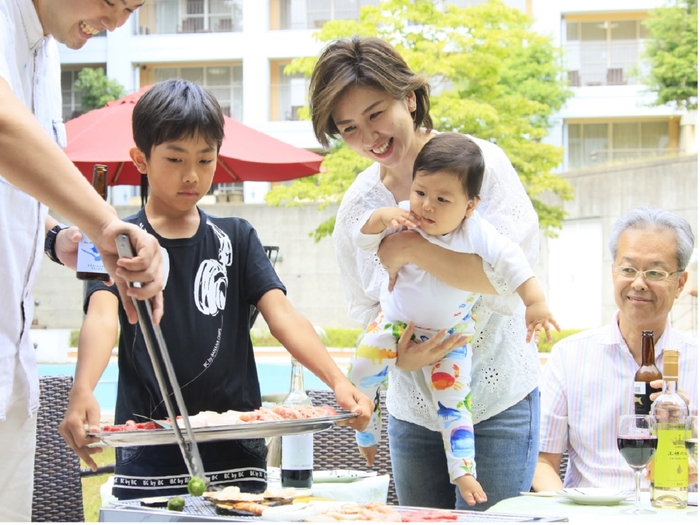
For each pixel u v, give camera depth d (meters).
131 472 1.84
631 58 20.27
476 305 2.30
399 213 2.24
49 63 1.86
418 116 2.28
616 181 16.81
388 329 2.35
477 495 2.16
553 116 19.52
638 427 1.90
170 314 1.88
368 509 1.44
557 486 2.58
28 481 1.83
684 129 19.86
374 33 12.93
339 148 12.71
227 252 1.98
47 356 12.22
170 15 20.73
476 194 2.21
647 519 1.74
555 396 2.66
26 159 1.40
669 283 2.55
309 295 17.84
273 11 20.77
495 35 12.69
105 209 1.43
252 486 1.91
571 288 17.33
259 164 5.40
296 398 2.34
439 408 2.24
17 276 1.72
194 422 1.63
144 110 1.85
